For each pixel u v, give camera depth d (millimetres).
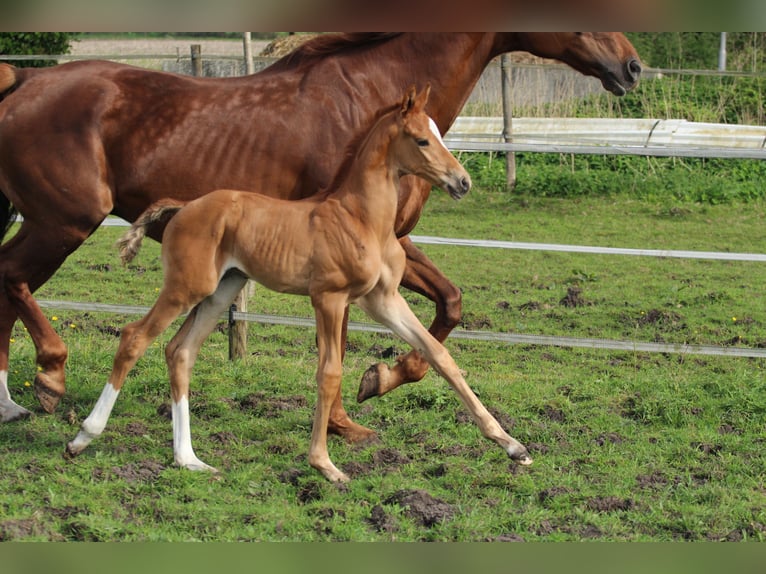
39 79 7395
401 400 8555
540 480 6957
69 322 11047
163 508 6219
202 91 7363
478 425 6906
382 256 6797
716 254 9672
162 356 9641
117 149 7258
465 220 17016
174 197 7281
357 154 6684
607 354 10570
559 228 16609
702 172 19422
